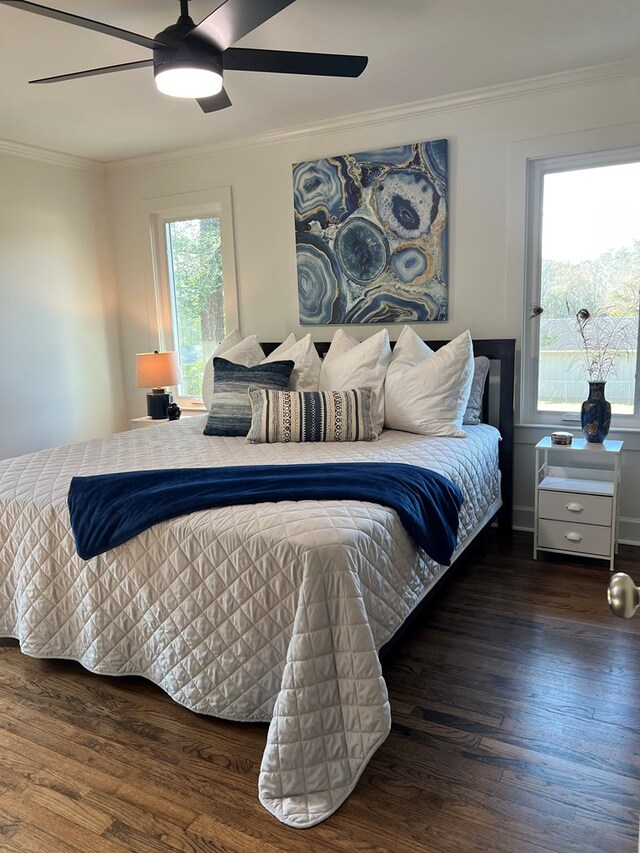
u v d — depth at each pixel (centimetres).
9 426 410
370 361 326
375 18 246
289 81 310
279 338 426
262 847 149
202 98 260
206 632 189
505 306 350
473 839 150
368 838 151
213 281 452
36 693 217
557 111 321
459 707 201
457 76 311
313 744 165
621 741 183
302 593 169
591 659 228
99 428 477
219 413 330
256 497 199
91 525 209
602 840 148
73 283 449
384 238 374
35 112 342
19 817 161
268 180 407
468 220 352
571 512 312
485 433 322
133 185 460
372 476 219
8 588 236
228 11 183
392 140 364
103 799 166
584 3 238
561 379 349
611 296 331
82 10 233
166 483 222
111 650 212
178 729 194
